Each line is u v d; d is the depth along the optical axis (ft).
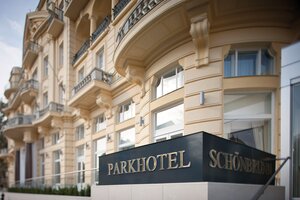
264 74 22.33
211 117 21.98
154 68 28.04
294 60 16.84
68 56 56.85
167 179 13.61
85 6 52.80
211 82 22.41
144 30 23.59
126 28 29.07
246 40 22.12
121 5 38.93
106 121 41.04
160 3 21.65
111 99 40.04
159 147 14.47
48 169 61.67
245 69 23.15
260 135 22.24
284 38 22.02
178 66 26.18
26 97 78.59
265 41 21.99
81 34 59.11
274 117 21.45
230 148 13.58
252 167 15.12
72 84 56.08
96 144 45.85
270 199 14.67
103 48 45.75
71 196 36.24
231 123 22.26
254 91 22.24
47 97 69.26
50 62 65.41
